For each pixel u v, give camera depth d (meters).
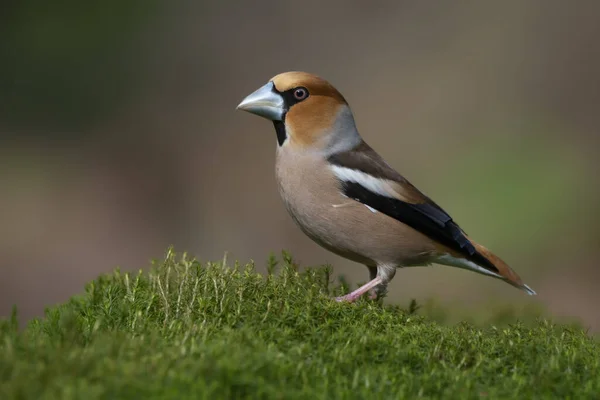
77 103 18.73
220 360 3.70
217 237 16.73
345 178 6.89
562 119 17.56
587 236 13.91
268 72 19.97
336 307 5.11
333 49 19.94
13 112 18.30
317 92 7.00
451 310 6.95
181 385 3.45
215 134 18.58
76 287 14.93
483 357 4.35
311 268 6.24
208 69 19.84
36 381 3.36
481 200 15.34
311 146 6.99
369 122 18.17
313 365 4.02
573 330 5.13
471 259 7.24
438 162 16.98
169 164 18.06
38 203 16.73
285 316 4.77
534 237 14.27
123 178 17.75
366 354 4.25
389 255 7.04
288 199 7.11
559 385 4.01
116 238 16.33
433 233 7.01
